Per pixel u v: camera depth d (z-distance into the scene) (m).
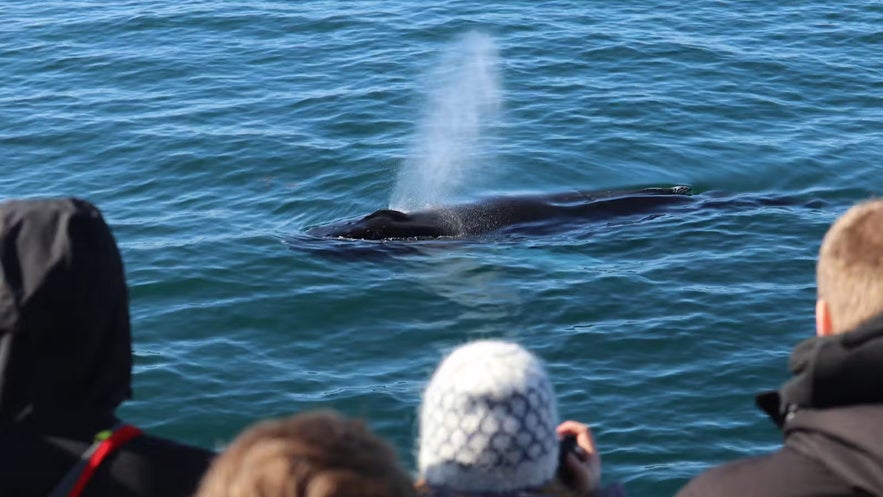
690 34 29.39
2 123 23.88
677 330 15.05
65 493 4.93
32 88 26.20
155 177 20.98
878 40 29.12
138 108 24.62
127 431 5.12
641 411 13.10
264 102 24.86
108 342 5.21
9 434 5.06
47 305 5.01
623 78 26.38
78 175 21.16
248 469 3.63
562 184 21.08
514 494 4.85
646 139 23.05
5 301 4.98
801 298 16.03
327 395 13.40
